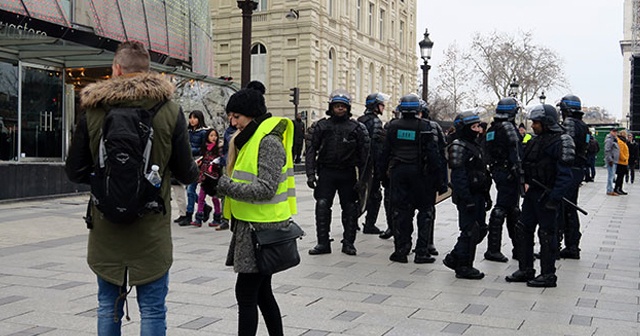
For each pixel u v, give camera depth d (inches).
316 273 278.2
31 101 638.5
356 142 320.8
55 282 251.4
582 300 238.4
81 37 555.8
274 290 245.0
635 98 1312.7
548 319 211.3
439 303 230.5
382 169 312.8
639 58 1304.1
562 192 250.8
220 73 1633.9
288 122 160.6
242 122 157.6
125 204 126.0
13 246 331.6
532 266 268.8
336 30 1678.2
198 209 416.2
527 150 263.4
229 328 195.0
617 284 267.0
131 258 134.6
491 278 276.7
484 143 321.1
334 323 202.7
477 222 274.5
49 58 649.0
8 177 527.8
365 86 1854.1
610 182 743.7
